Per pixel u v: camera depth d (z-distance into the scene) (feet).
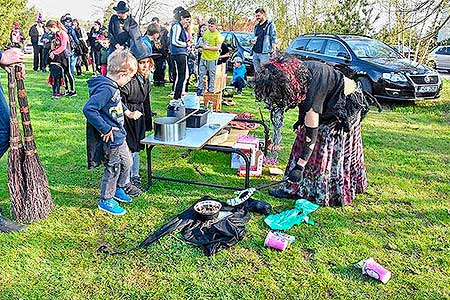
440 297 8.45
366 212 11.97
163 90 30.91
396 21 41.57
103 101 10.32
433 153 17.67
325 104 11.07
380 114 24.99
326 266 9.35
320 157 11.80
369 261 9.18
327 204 12.09
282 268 9.21
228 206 11.57
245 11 73.51
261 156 14.32
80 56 39.29
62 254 9.52
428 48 42.39
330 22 47.50
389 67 26.94
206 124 14.07
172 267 9.16
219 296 8.28
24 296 8.18
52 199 12.09
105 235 10.34
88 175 13.99
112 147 10.77
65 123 20.71
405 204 12.62
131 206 11.85
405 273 9.21
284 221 11.08
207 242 9.92
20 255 9.43
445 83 37.70
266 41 27.89
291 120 22.76
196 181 13.48
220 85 23.18
